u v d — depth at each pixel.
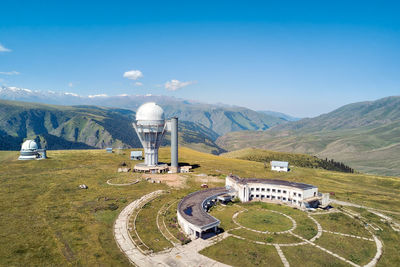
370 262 57.50
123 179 114.44
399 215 89.50
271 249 59.91
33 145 149.88
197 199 87.69
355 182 144.38
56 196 88.12
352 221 78.56
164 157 180.50
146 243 60.38
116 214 76.12
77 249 55.72
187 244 60.88
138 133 132.75
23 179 106.19
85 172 123.88
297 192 93.06
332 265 54.97
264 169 159.62
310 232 69.75
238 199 97.44
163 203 87.31
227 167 158.25
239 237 65.31
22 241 57.03
